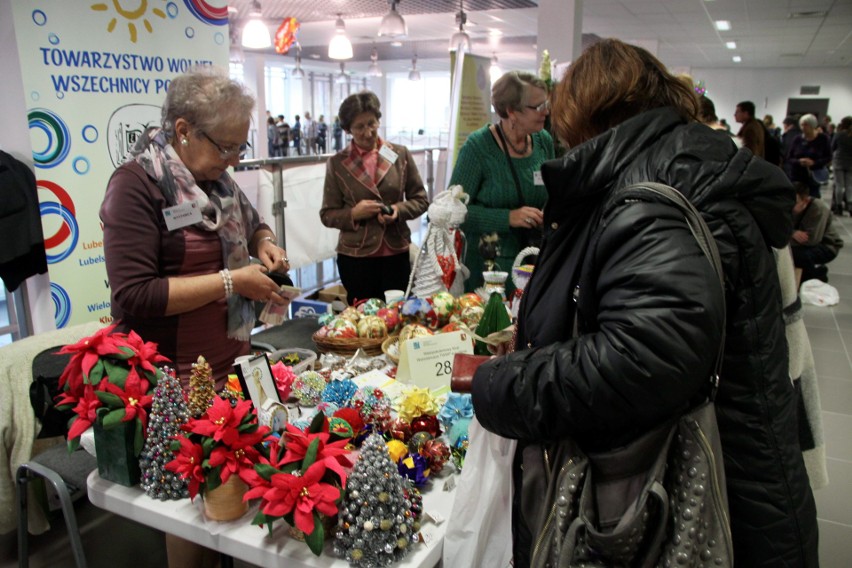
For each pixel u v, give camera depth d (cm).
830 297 561
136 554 222
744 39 1257
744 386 89
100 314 254
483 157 255
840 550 236
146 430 122
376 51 1491
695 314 76
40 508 209
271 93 1931
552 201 95
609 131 93
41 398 175
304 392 156
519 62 1816
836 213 1056
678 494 85
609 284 82
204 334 148
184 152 139
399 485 105
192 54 275
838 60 1723
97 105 243
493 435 111
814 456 154
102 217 137
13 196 235
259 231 173
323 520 106
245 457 110
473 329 192
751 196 88
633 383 77
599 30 1139
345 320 196
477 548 111
